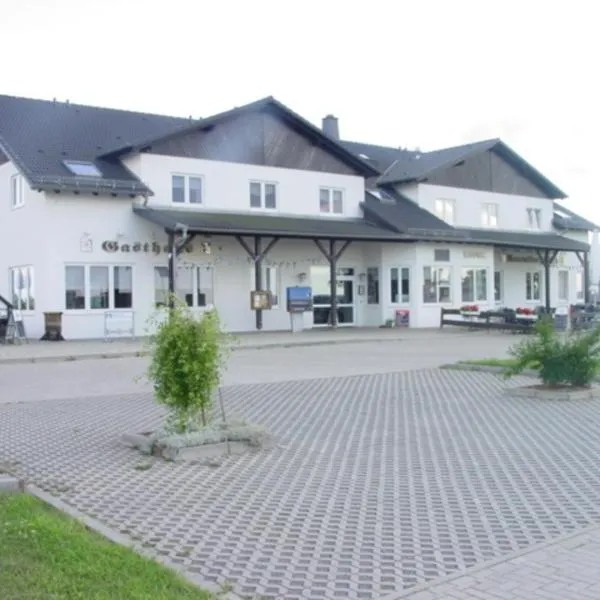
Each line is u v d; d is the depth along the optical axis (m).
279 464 7.26
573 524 5.38
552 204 38.28
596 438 8.41
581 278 39.75
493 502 5.95
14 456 7.68
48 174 23.02
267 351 20.66
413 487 6.40
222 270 26.72
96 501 6.02
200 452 7.55
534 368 11.84
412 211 31.64
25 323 24.44
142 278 24.84
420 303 29.73
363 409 10.48
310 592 4.18
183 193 25.84
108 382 14.10
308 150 28.91
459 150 35.16
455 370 15.22
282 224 25.81
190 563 4.62
